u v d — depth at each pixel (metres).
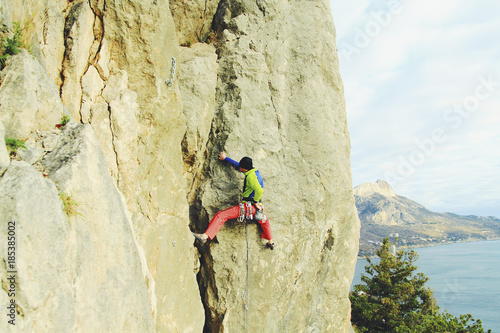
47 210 2.53
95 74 4.47
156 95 5.00
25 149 2.95
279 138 6.77
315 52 7.71
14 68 3.11
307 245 6.90
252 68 6.72
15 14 3.58
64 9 4.45
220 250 5.95
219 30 7.23
